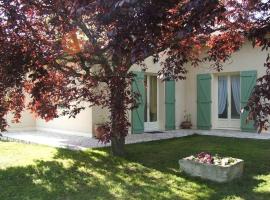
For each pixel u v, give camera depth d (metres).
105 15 2.89
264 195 5.58
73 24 5.46
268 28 3.89
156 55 5.10
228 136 11.83
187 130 13.74
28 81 6.95
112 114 6.81
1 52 5.71
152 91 13.50
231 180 6.31
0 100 6.41
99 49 6.02
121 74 6.50
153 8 2.86
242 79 12.91
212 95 13.86
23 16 5.56
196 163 6.57
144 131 13.09
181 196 5.56
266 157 8.24
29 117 13.84
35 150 8.88
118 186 6.01
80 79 7.16
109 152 8.62
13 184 5.98
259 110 3.52
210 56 7.77
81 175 6.60
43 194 5.53
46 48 6.01
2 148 9.16
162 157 8.30
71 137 11.59
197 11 3.07
